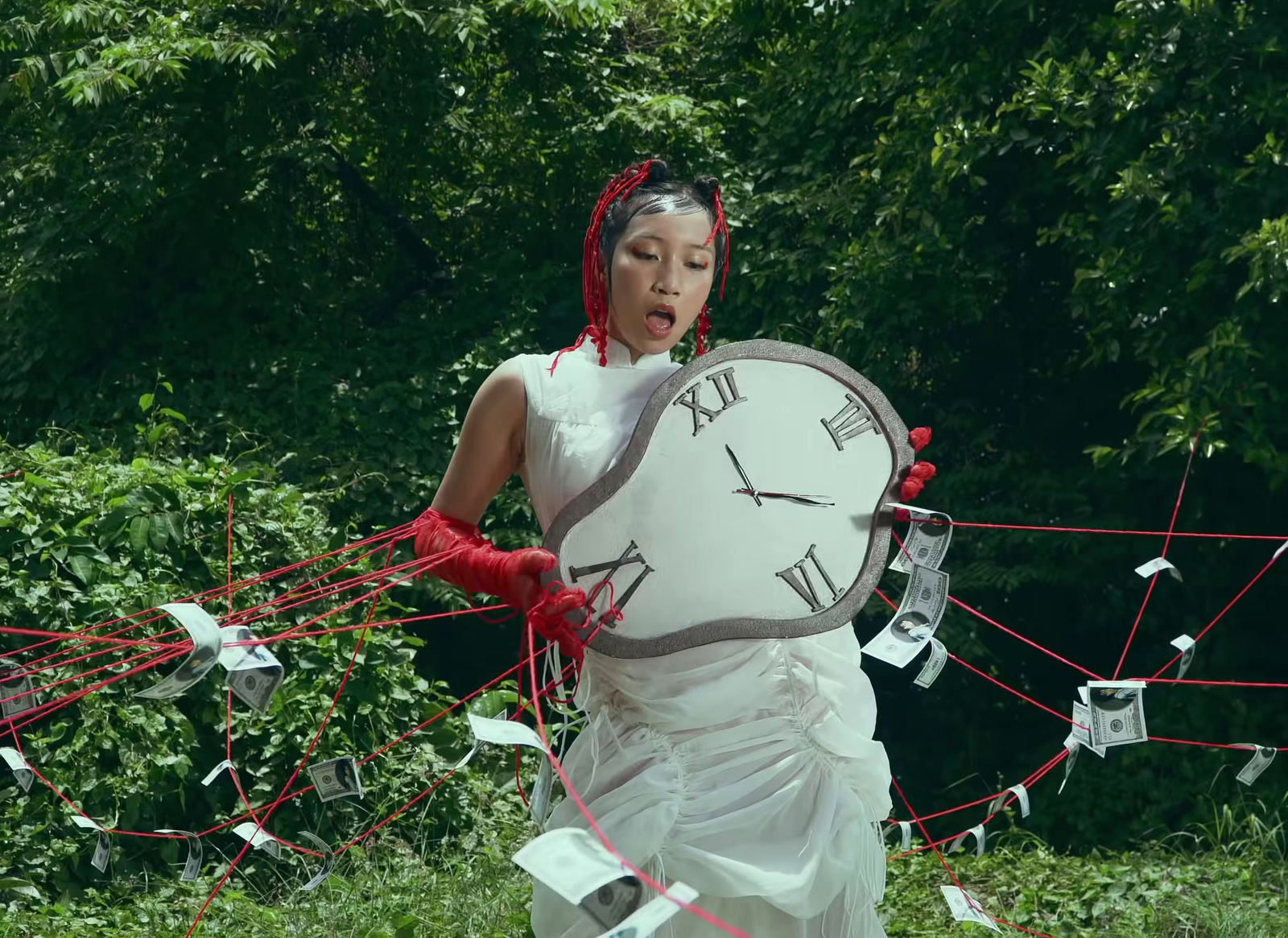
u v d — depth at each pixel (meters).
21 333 9.48
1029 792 7.90
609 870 1.76
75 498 5.81
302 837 5.62
